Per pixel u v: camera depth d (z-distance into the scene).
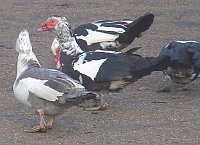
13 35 16.33
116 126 10.11
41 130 9.80
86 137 9.62
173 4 19.50
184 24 17.25
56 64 13.36
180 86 12.29
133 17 18.05
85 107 10.96
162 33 16.38
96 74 10.54
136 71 10.42
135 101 11.41
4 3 19.94
